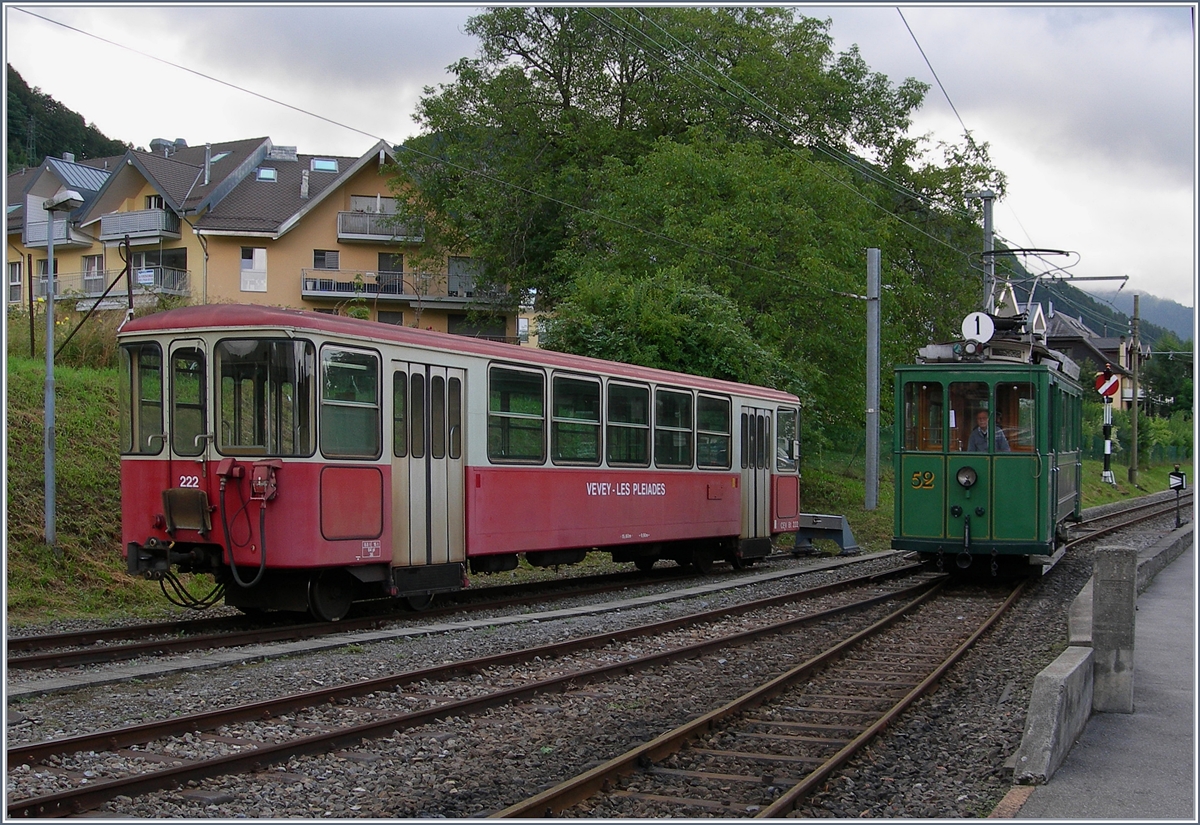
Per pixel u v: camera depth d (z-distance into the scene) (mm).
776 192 28234
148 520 12078
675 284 25531
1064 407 18891
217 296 43094
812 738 7742
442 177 37250
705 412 19047
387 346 12492
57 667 9422
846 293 27719
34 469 15422
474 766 6852
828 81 36094
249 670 9508
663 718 8312
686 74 34125
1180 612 13430
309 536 11391
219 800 5988
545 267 36906
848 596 16469
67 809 5723
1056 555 20609
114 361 20656
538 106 36938
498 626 12508
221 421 11680
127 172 45906
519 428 14609
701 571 19906
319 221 45219
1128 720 8094
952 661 10602
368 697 8539
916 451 17125
